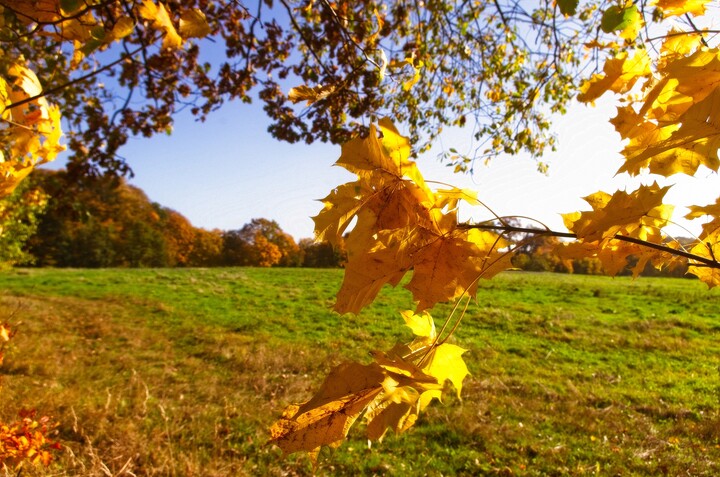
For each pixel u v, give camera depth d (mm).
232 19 3719
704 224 789
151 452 5230
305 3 3529
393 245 692
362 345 12508
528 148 5180
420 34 4488
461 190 702
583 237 709
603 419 7312
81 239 35188
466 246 699
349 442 6184
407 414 704
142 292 20438
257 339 12820
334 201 697
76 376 8445
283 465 5496
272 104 4273
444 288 711
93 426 5641
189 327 14078
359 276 681
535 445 6270
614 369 10398
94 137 3908
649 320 15125
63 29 1083
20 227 20219
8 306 14969
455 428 6727
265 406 7488
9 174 1023
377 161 684
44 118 1066
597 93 992
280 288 22891
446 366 779
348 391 592
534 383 9250
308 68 3854
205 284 23625
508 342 12609
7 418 5363
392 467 5582
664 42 947
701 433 6703
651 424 7102
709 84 592
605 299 19203
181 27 1198
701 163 649
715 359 11008
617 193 693
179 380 8883
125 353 10867
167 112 4215
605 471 5586
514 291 21094
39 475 3838
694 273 922
